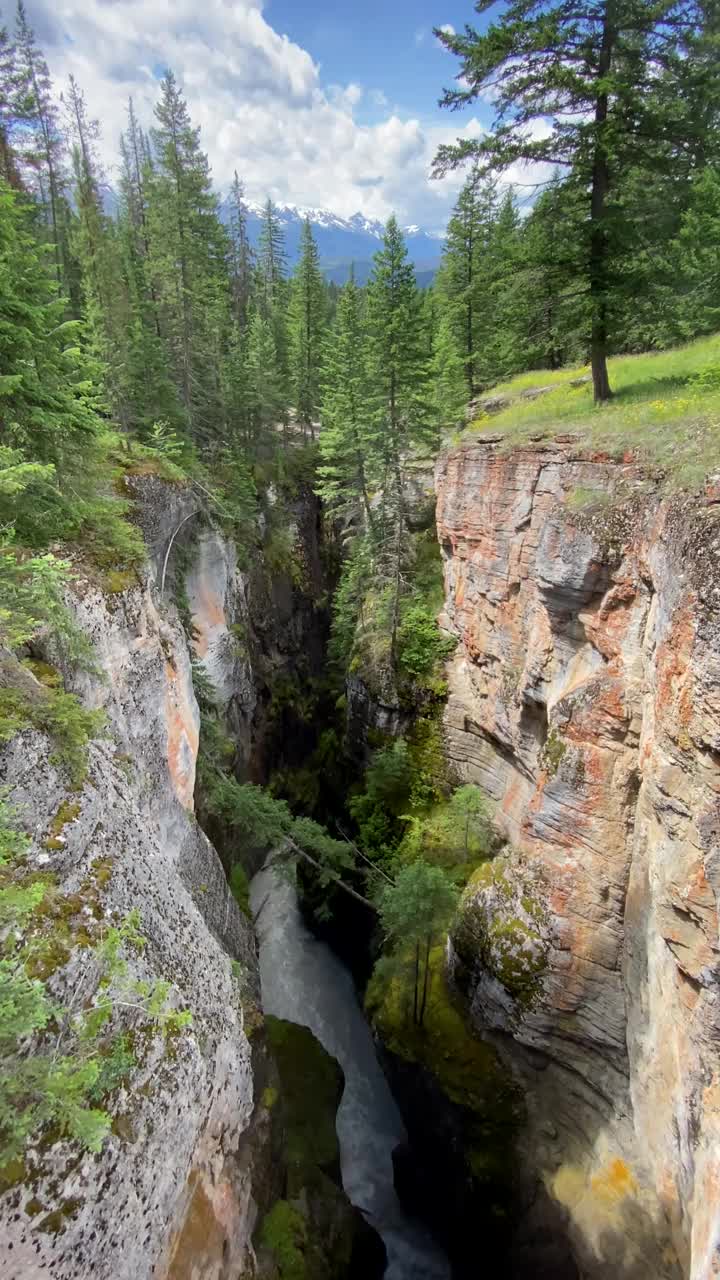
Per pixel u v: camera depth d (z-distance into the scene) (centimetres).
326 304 5225
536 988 1593
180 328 3356
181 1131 921
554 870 1586
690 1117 1046
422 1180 1933
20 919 767
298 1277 1318
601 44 1520
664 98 1591
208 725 2502
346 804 3072
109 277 2886
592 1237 1388
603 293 1659
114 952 854
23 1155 650
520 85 1559
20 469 887
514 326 1980
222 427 3856
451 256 3619
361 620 3438
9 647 1045
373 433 3062
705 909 1023
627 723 1414
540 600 1762
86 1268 700
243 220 5612
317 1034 2484
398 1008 2017
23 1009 629
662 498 1303
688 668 1069
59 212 3516
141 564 1712
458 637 2727
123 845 1072
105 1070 779
